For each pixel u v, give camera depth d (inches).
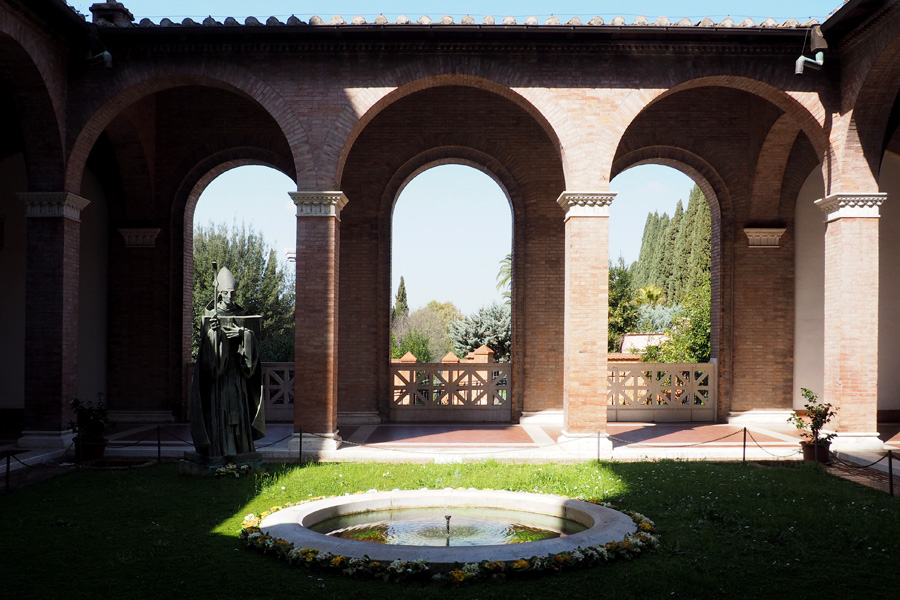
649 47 488.4
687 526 305.0
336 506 317.7
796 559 263.9
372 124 641.6
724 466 448.5
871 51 455.8
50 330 488.1
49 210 486.9
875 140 490.6
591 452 482.6
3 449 485.1
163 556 263.3
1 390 616.1
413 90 505.4
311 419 481.7
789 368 647.8
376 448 491.2
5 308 617.0
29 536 290.5
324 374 481.4
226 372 419.5
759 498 356.8
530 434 574.9
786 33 477.4
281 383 653.9
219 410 414.6
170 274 644.7
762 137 619.5
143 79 490.3
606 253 486.9
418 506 335.3
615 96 489.1
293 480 393.1
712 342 667.4
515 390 644.7
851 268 490.3
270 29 470.9
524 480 390.6
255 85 487.2
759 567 255.0
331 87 487.2
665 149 644.1
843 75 491.2
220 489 373.4
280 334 994.1
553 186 642.8
